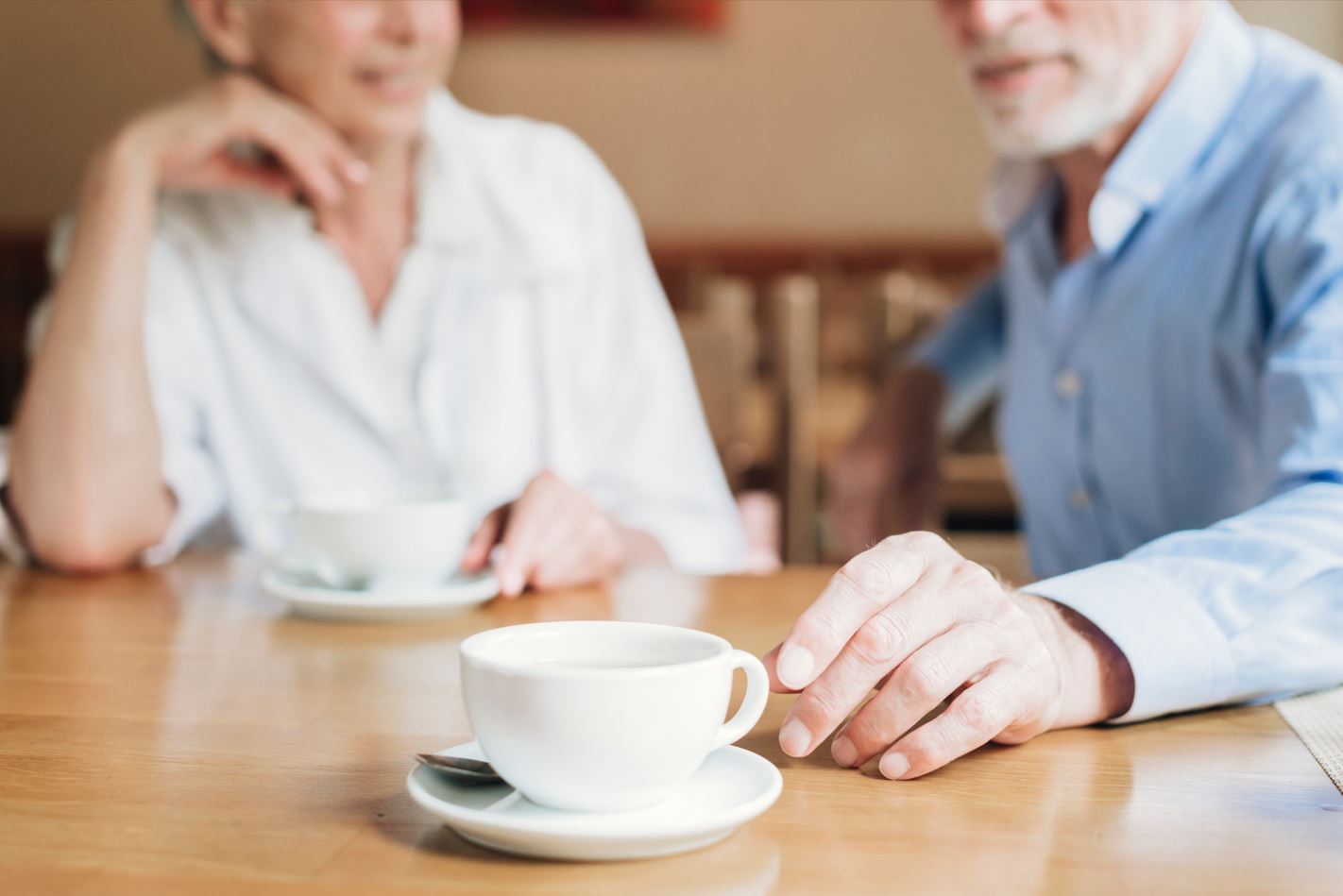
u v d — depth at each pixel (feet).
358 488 5.12
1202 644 2.35
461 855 1.65
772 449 7.14
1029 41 4.05
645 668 1.78
